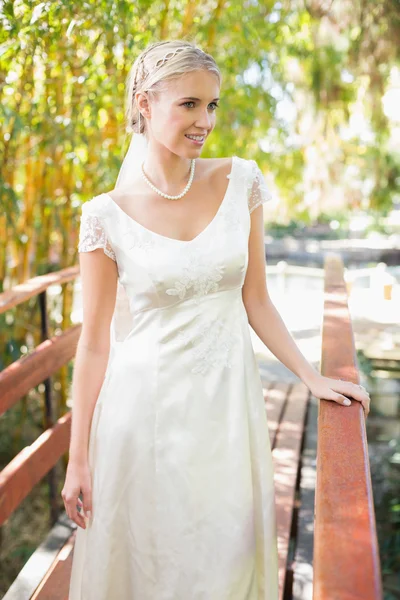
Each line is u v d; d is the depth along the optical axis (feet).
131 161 5.62
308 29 22.66
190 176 5.25
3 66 9.95
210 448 5.03
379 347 24.43
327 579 2.70
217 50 13.73
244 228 5.21
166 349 5.07
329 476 3.65
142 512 5.12
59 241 14.17
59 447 9.37
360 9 19.67
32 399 15.39
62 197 12.55
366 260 50.62
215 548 5.05
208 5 12.69
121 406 5.14
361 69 22.94
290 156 27.81
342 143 30.48
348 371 5.50
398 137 30.35
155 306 5.09
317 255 52.95
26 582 7.53
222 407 5.07
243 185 5.33
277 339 5.41
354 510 3.24
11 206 10.95
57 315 16.89
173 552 5.09
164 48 4.92
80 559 5.60
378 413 22.02
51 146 11.07
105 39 10.33
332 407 4.86
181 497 5.03
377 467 18.21
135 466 5.10
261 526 5.16
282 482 9.91
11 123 10.73
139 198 5.22
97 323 5.24
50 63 10.49
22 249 12.89
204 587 5.07
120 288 5.50
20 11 8.68
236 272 5.11
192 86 4.75
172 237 5.12
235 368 5.12
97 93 11.03
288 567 8.39
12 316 13.94
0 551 11.83
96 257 5.16
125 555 5.27
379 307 32.27
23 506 13.28
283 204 32.83
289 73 25.44
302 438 12.65
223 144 15.76
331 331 6.78
